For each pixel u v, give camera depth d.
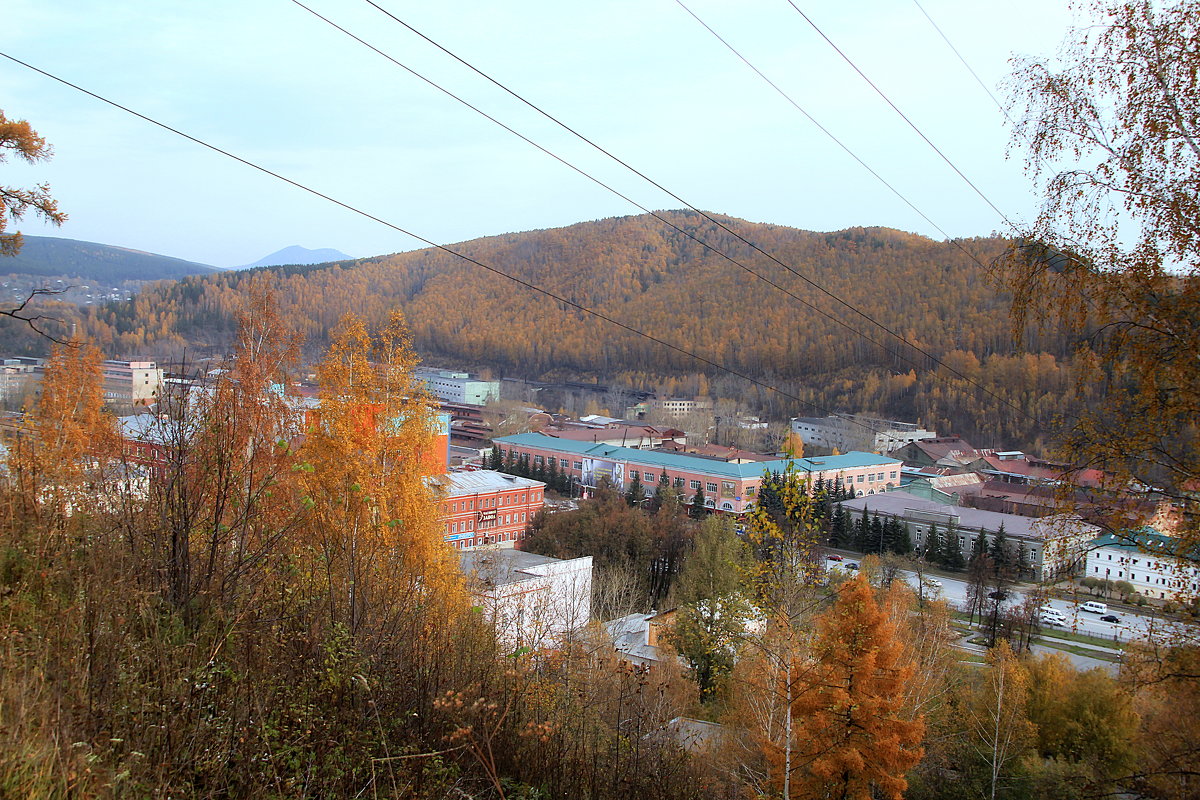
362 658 8.73
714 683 31.27
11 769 5.03
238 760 6.56
